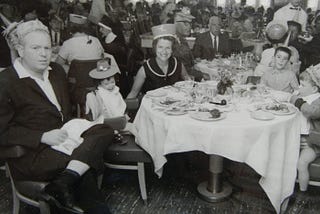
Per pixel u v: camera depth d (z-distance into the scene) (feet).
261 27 12.75
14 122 6.55
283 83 10.53
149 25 13.14
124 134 8.06
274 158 6.57
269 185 6.62
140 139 7.31
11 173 6.48
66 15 12.41
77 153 6.23
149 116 7.09
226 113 7.01
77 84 9.67
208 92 8.27
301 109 7.11
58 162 6.21
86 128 6.81
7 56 10.86
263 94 8.46
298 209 7.46
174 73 9.89
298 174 6.83
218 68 11.12
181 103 7.55
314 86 7.70
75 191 6.26
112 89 8.32
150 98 8.13
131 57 13.28
